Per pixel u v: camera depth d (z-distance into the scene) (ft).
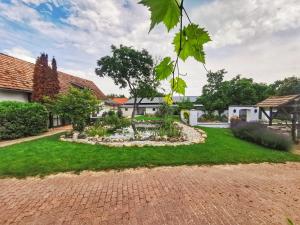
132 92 68.33
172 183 13.84
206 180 14.49
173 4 1.92
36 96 36.88
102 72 68.90
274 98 37.40
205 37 2.27
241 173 16.12
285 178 15.12
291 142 25.21
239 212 10.14
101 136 29.96
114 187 13.09
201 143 25.89
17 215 9.76
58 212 10.02
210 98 69.41
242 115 54.19
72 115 31.91
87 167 16.53
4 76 34.24
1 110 27.89
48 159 18.28
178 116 71.20
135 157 19.26
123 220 9.37
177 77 2.66
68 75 68.90
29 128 32.14
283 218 9.62
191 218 9.57
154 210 10.26
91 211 10.13
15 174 15.11
